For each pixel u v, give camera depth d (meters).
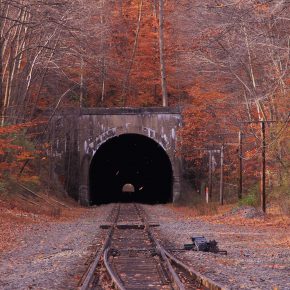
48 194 50.25
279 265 17.97
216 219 37.81
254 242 25.14
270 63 42.69
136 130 57.22
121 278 15.00
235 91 57.25
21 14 36.09
